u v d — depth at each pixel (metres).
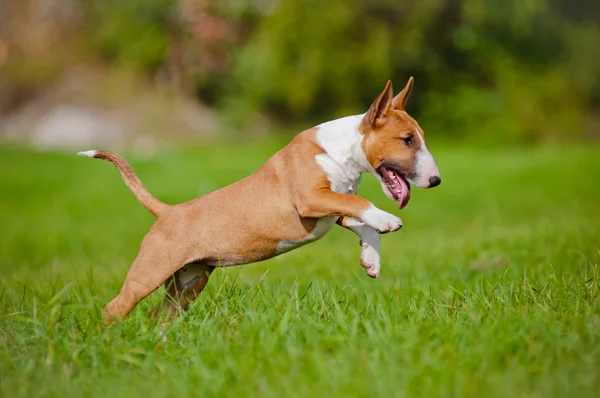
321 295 6.99
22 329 6.79
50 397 5.48
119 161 7.55
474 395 5.07
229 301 7.05
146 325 6.73
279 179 7.15
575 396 5.02
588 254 9.59
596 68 38.72
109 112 34.44
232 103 35.75
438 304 6.93
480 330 5.96
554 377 5.25
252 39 37.22
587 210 16.59
